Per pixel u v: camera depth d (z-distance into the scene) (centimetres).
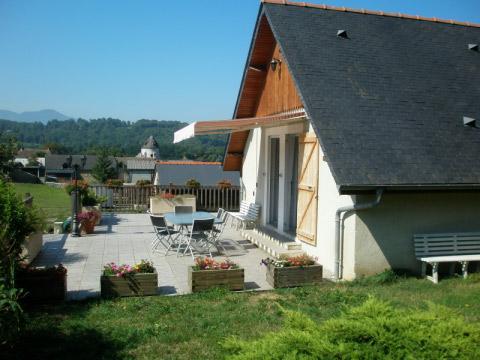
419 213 926
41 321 643
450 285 845
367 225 895
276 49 1242
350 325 325
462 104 1052
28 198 1038
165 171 2791
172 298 766
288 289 821
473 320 639
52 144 12119
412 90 1054
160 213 1888
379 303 377
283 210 1249
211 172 2889
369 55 1120
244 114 1516
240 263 1048
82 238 1359
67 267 997
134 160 6888
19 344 558
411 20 1341
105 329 615
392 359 301
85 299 757
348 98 981
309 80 992
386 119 959
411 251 923
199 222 1095
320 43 1111
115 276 768
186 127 1073
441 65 1162
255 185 1484
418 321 342
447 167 892
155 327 619
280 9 1195
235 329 618
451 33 1327
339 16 1252
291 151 1252
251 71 1355
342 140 889
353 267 894
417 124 967
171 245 1198
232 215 1454
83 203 1684
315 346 307
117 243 1282
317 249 1013
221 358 523
